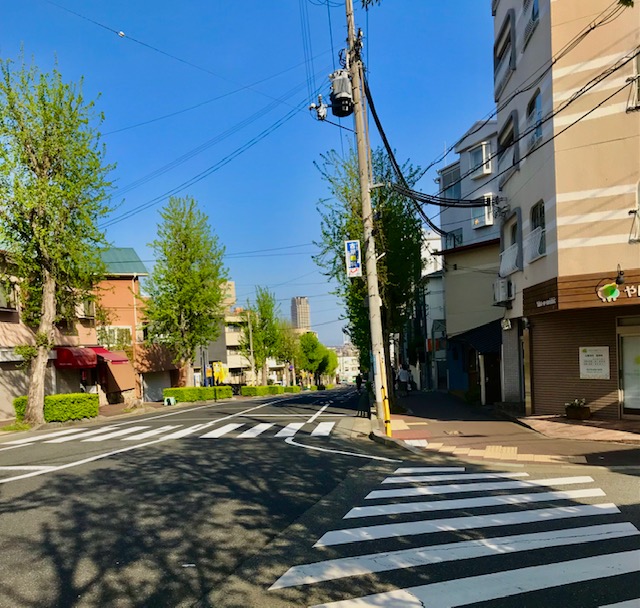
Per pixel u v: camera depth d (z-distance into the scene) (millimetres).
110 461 9742
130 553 4934
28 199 16406
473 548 4891
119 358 29406
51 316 18000
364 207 13977
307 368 72438
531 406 14234
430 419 15461
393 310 20359
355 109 13922
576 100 11344
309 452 10508
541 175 12570
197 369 50562
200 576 4383
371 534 5391
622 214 10828
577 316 12906
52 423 17688
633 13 10867
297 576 4355
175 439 12578
